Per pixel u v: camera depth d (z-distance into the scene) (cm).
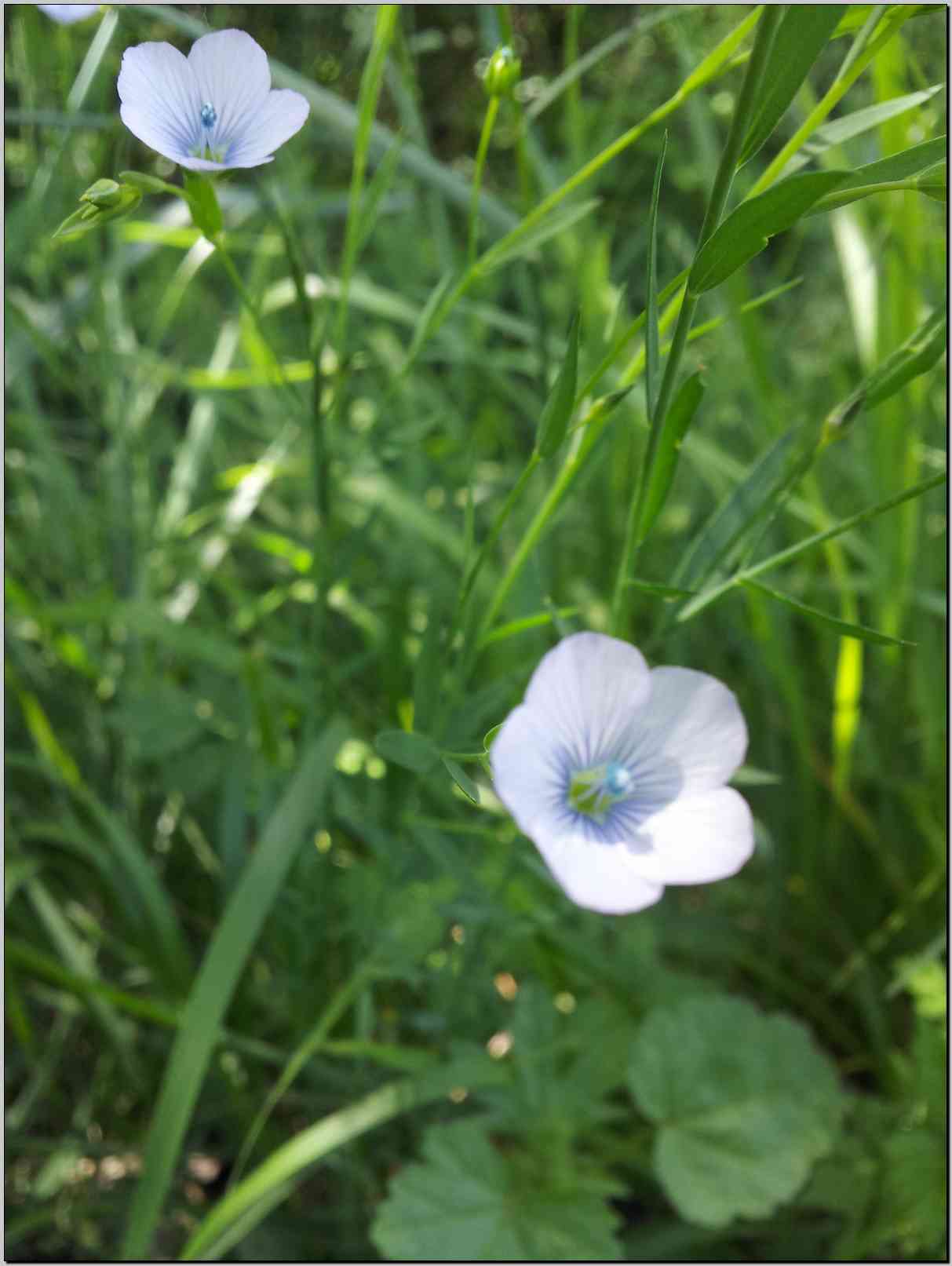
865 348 21
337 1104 19
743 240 9
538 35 38
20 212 22
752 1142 17
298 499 28
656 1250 18
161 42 11
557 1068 18
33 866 19
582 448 12
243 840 19
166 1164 14
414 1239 15
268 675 21
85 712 23
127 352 24
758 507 12
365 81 13
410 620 23
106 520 24
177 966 19
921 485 10
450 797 18
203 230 12
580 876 9
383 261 32
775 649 20
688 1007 18
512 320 24
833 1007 22
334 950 19
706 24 30
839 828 22
